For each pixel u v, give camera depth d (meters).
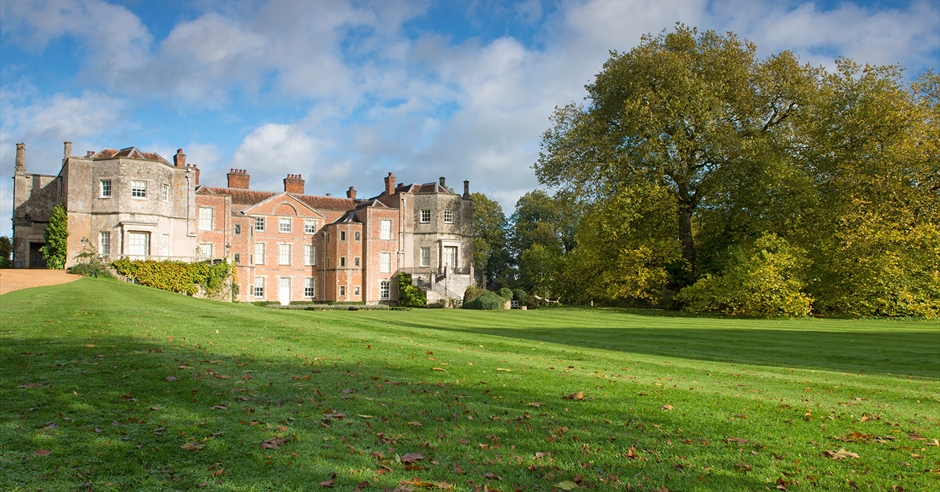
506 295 46.19
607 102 38.50
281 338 12.68
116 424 5.89
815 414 7.30
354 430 6.04
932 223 32.12
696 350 15.85
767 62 36.25
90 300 19.81
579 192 38.72
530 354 12.34
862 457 5.64
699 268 38.47
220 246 46.41
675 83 34.34
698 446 5.86
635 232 38.81
